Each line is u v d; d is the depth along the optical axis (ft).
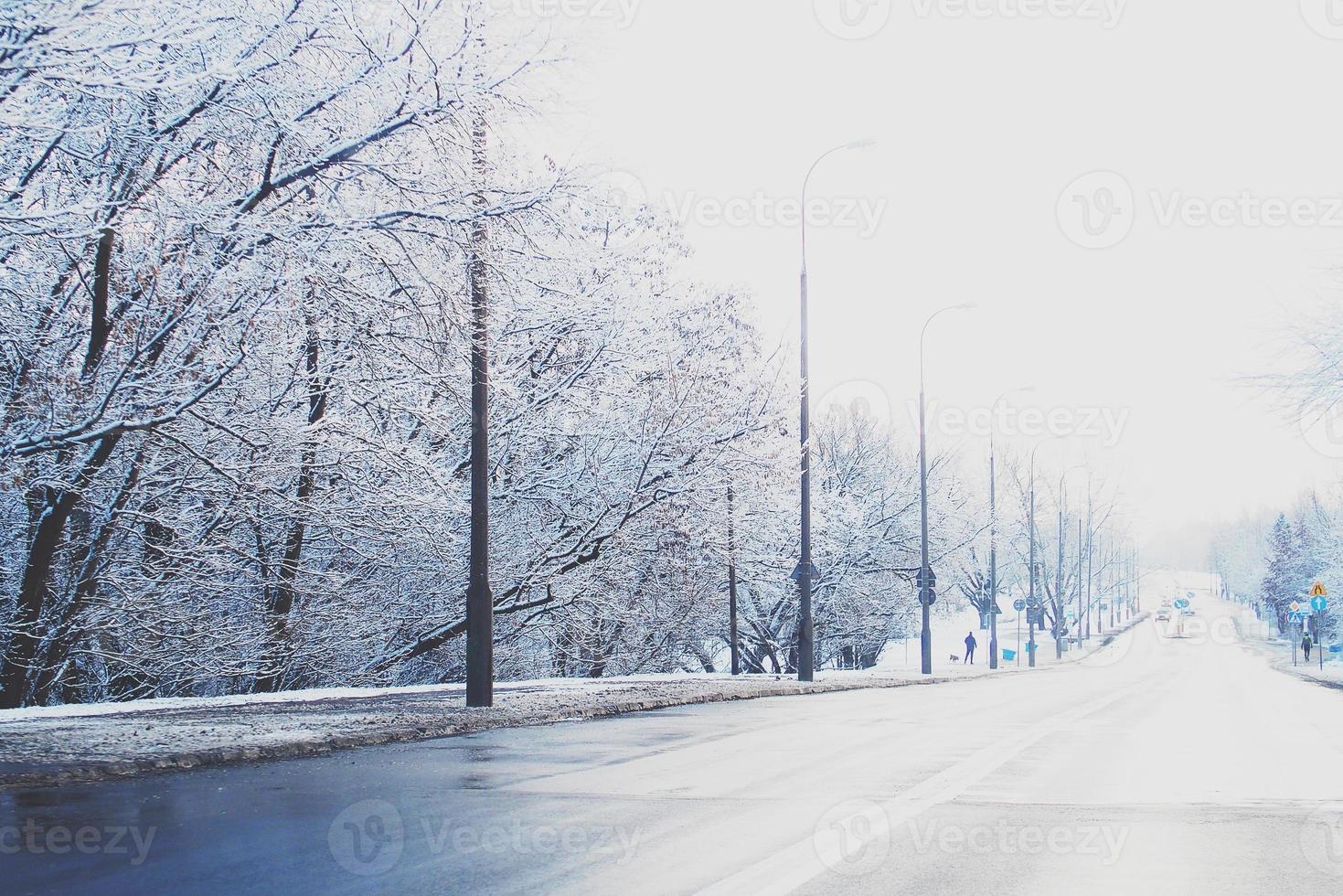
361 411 80.07
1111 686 110.01
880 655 261.44
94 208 48.26
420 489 77.92
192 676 77.30
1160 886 21.30
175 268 58.49
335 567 86.02
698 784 33.60
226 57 55.42
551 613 100.42
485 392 61.16
